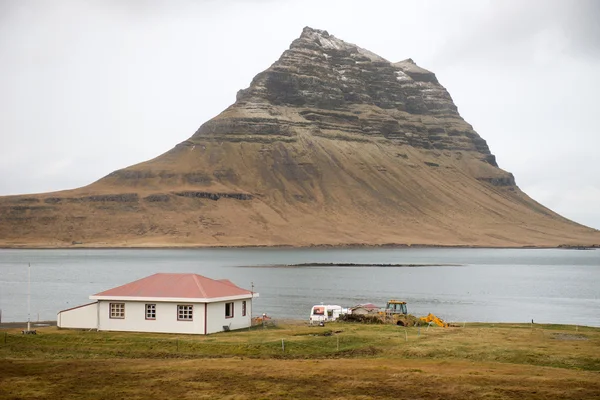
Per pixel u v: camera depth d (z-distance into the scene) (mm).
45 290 165125
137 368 54344
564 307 141250
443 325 88375
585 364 57125
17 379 50312
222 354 63000
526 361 58500
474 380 49688
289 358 60688
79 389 47594
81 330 77562
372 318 90875
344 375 51500
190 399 45031
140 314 76562
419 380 49812
